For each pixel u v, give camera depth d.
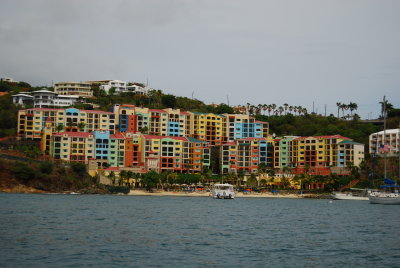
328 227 124.00
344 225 129.75
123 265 69.50
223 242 92.31
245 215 158.12
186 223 125.31
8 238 89.12
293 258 77.44
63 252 77.31
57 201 199.88
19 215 131.50
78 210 155.62
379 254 82.12
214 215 154.00
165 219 134.62
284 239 98.56
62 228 105.88
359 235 107.50
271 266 71.19
